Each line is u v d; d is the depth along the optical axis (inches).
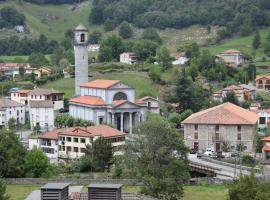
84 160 7721.5
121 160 6801.2
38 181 6402.6
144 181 5541.3
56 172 7406.5
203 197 6018.7
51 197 4220.0
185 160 5969.5
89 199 4291.3
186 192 6245.1
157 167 5738.2
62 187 4266.7
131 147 6043.3
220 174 7155.5
